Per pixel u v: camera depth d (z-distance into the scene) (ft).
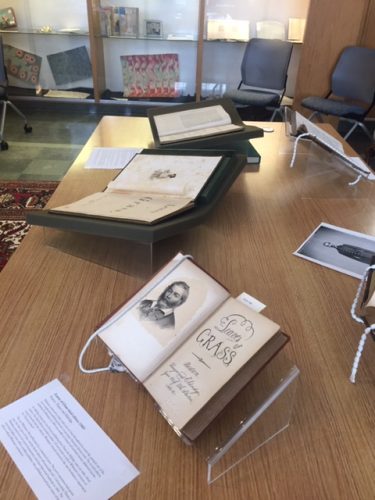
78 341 2.57
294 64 13.07
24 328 2.65
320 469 1.97
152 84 13.34
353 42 11.37
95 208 3.24
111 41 12.87
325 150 5.50
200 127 5.09
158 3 12.16
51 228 3.28
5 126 12.08
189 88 13.55
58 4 12.26
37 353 2.48
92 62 12.38
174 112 5.41
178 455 1.99
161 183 3.67
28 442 2.03
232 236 3.66
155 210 3.13
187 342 2.24
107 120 6.66
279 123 6.68
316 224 3.92
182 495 1.85
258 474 1.94
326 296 3.01
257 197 4.38
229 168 3.87
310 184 4.72
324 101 11.05
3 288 2.97
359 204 4.32
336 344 2.62
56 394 2.25
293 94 13.44
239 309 2.34
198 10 12.12
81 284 3.04
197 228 3.75
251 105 11.00
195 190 3.47
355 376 2.40
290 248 3.53
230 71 13.23
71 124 12.41
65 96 13.17
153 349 2.24
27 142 11.10
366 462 2.00
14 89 13.33
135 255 3.24
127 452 2.00
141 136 6.00
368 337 2.64
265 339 2.17
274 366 2.43
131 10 12.20
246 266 3.28
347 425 2.16
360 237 3.72
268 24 12.37
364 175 4.86
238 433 2.04
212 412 1.98
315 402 2.26
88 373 2.37
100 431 2.08
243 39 12.47
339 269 3.28
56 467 1.93
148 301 2.44
